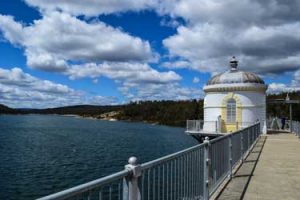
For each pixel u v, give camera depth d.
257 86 38.81
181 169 6.60
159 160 5.42
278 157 15.87
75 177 27.67
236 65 41.59
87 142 62.72
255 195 8.90
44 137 73.44
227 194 8.95
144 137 78.25
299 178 11.08
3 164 33.88
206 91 41.62
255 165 13.55
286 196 8.88
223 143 10.25
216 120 40.22
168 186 5.88
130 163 4.53
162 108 184.88
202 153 8.08
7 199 20.48
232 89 39.41
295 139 26.59
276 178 11.05
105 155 43.56
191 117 140.12
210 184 8.66
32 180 25.98
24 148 49.84
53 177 27.38
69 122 184.88
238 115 39.06
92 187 3.59
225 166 10.51
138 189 4.75
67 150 48.44
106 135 84.19
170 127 137.88
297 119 81.94
